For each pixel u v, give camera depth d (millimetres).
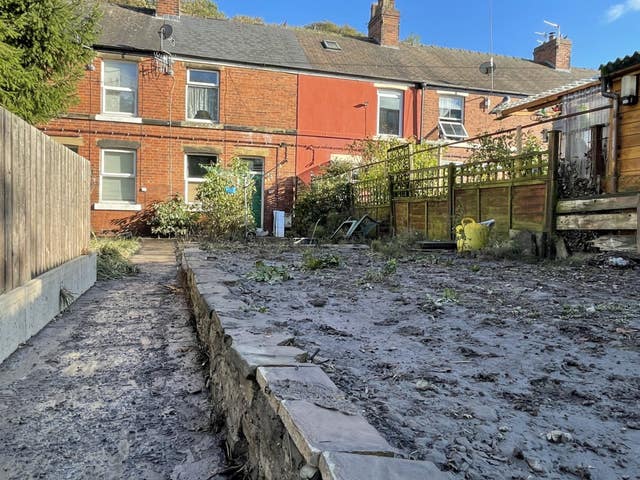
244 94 14758
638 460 1523
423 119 16094
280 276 4961
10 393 2703
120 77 13961
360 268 6027
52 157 4457
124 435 2252
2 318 3191
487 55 19859
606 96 7441
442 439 1610
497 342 2740
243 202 13211
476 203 8750
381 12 18141
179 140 14289
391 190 11555
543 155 7754
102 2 15570
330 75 15430
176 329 4102
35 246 3982
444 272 5672
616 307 3574
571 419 1800
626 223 6133
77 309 4770
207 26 16172
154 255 9805
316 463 1213
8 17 7598
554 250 7020
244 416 1948
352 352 2553
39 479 1896
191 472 1951
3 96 7480
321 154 15438
